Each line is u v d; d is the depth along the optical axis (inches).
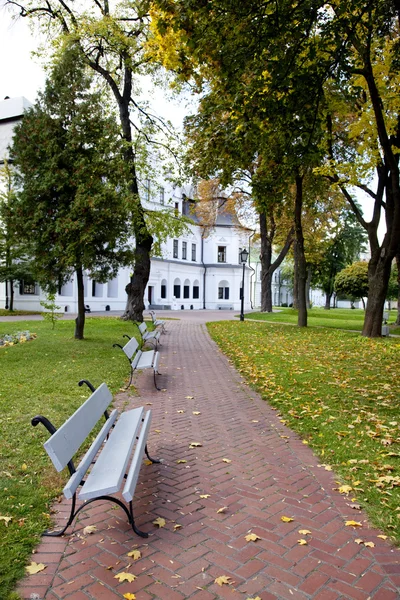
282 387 323.6
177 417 253.6
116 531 130.8
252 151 378.0
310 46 298.2
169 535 128.6
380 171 634.2
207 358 478.6
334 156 705.6
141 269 890.1
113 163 499.5
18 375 338.6
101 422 233.3
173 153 839.1
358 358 451.8
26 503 142.1
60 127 492.4
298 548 122.6
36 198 482.6
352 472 174.2
